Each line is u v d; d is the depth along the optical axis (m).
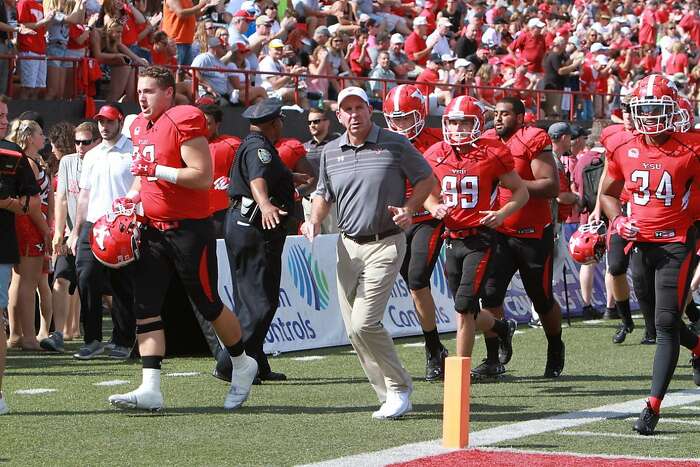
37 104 50.41
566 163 48.81
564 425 24.66
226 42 59.19
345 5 74.19
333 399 28.09
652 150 25.06
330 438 23.03
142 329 25.69
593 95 79.06
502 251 31.30
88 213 35.12
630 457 21.11
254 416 25.66
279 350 37.16
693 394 28.98
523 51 78.44
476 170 28.58
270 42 61.50
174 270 25.95
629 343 39.75
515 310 45.12
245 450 21.81
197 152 24.89
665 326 24.31
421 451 21.64
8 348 37.53
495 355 31.88
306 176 35.12
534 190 30.84
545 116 75.50
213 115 36.16
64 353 36.75
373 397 28.41
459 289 28.64
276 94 59.72
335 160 25.52
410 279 30.27
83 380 31.22
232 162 34.03
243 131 57.66
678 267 24.67
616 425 24.72
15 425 24.45
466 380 21.98
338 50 65.56
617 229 25.42
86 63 51.69
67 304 37.84
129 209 25.11
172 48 57.31
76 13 51.59
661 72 91.06
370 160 25.19
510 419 25.48
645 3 104.00
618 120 52.03
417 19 75.12
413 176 25.31
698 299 47.88
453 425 21.98
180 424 24.61
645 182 25.02
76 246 35.66
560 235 44.28
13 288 37.09
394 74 69.31
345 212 25.28
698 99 88.12
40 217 35.94
